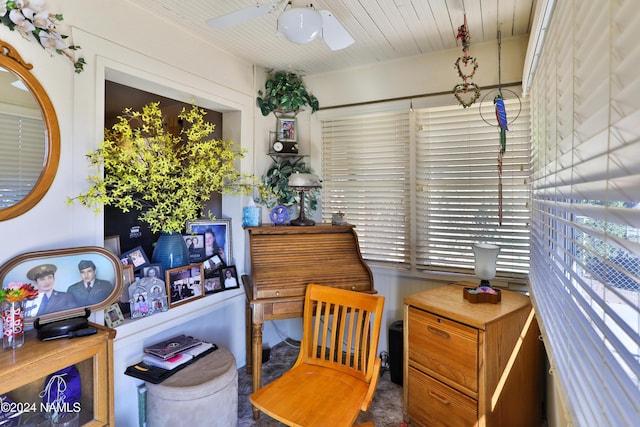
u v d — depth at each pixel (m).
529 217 2.21
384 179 2.82
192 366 1.87
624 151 0.59
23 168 1.46
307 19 1.35
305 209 2.97
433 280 2.62
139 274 2.05
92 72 1.70
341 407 1.53
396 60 2.67
